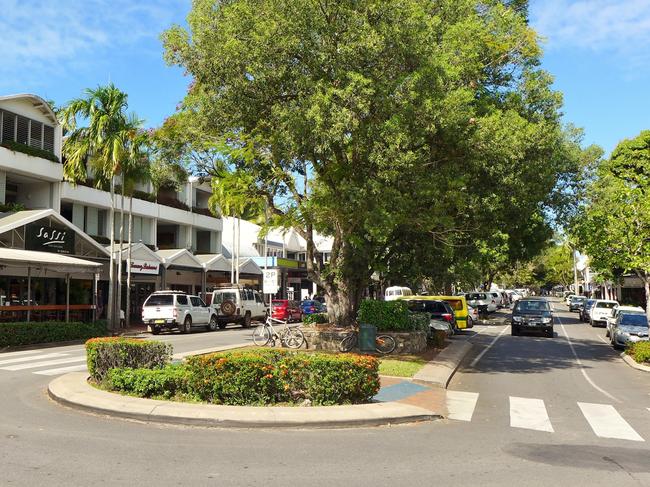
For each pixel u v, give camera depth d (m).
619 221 22.28
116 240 36.19
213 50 14.24
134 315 36.94
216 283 45.56
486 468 6.61
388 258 21.83
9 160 27.50
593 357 20.67
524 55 19.69
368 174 15.27
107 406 9.08
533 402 11.62
